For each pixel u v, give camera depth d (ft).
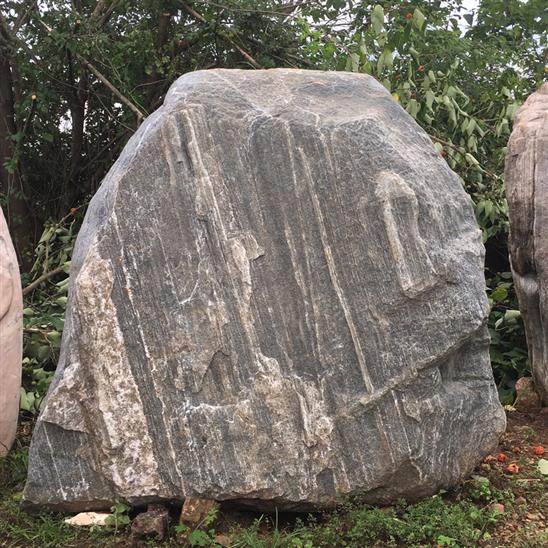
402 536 10.23
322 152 10.71
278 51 24.29
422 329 10.55
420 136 11.51
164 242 10.57
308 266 10.59
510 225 14.60
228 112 10.84
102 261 10.53
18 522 10.79
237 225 10.60
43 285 18.94
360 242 10.60
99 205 11.09
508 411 15.25
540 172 14.03
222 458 10.35
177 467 10.39
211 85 11.10
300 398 10.40
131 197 10.62
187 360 10.43
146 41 23.68
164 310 10.50
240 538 10.07
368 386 10.48
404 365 10.50
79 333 10.53
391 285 10.53
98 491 10.60
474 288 10.85
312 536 10.16
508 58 25.13
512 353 16.58
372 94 11.68
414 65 20.90
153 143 10.69
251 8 23.07
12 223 25.34
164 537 10.25
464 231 11.17
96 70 22.56
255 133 10.76
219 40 24.21
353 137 10.76
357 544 10.15
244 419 10.34
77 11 23.32
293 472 10.34
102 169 25.71
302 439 10.37
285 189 10.68
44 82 24.29
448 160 19.69
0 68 24.39
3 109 24.68
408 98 19.25
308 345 10.51
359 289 10.57
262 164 10.71
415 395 10.54
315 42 21.61
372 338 10.52
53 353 15.64
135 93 24.20
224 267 10.53
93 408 10.50
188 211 10.59
